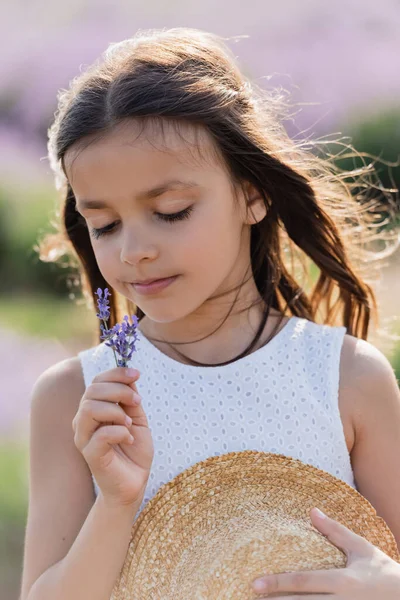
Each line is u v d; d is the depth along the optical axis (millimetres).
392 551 1877
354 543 1793
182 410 2008
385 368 2045
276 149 2141
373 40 8758
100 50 9867
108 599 1767
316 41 8789
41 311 7156
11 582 3826
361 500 1886
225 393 2018
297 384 2025
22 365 5742
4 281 7980
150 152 1802
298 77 8484
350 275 2369
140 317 2305
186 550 1811
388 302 4941
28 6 10289
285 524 1810
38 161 9188
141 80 1871
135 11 10117
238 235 1986
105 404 1708
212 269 1881
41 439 2037
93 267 2385
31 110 9797
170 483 1872
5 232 8055
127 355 1737
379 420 2008
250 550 1757
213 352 2070
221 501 1855
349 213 2463
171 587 1775
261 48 8852
